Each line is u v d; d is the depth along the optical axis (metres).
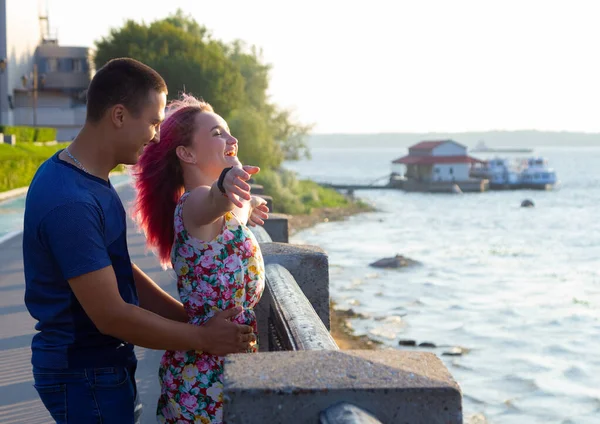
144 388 5.44
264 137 61.59
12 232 16.83
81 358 2.45
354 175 195.25
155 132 2.59
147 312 2.48
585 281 32.25
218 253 2.74
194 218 2.66
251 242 2.85
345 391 1.97
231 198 2.44
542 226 61.25
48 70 77.94
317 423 1.97
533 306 26.12
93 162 2.48
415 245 45.84
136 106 2.46
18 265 11.69
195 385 2.76
